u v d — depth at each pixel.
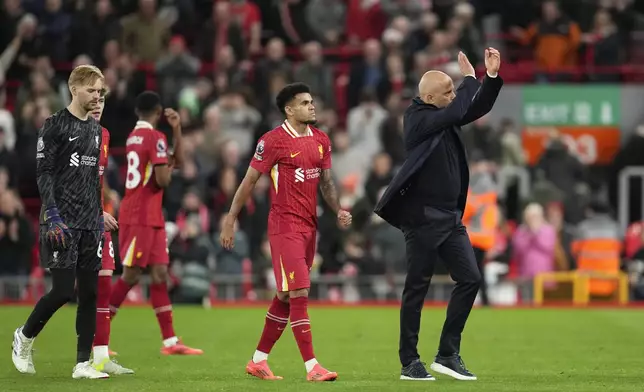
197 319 57.22
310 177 33.19
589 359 41.47
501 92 80.94
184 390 30.77
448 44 80.31
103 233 33.59
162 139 41.47
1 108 82.62
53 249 32.28
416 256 32.78
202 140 75.94
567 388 31.31
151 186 41.81
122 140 78.00
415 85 79.38
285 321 34.19
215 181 74.38
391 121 75.44
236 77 79.81
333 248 69.75
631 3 89.50
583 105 80.81
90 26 83.62
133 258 41.62
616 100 80.81
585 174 76.12
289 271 32.78
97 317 35.72
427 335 50.03
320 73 79.69
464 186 33.31
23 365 34.06
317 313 61.38
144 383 32.53
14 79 84.62
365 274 68.81
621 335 50.59
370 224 69.88
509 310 63.19
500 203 73.56
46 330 50.16
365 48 81.31
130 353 42.75
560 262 69.19
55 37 84.56
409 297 33.06
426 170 32.62
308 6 87.00
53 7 84.94
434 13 87.06
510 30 88.31
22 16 85.44
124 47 83.44
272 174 33.16
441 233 32.62
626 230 76.69
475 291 32.88
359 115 77.06
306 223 33.28
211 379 33.81
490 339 48.88
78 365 33.56
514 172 75.00
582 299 68.25
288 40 87.12
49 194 32.06
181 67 80.25
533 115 80.88
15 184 74.69
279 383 32.47
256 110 79.00
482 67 81.62
